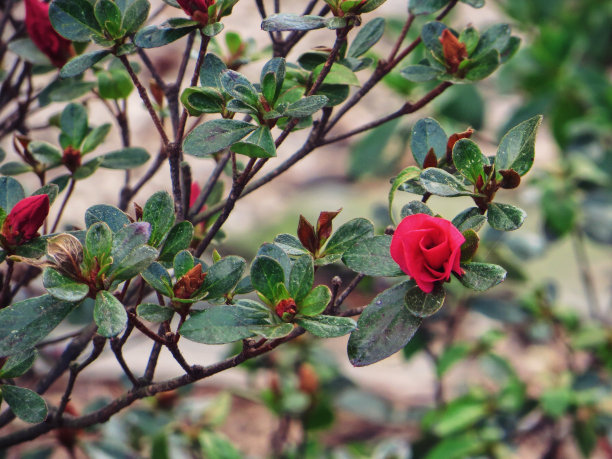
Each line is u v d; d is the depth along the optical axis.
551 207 1.59
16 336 0.89
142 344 1.77
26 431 1.00
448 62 0.99
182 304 0.91
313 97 0.92
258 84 0.96
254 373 1.50
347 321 0.90
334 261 0.94
